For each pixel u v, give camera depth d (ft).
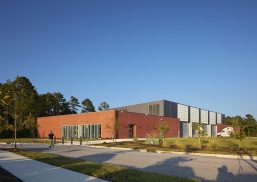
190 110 280.10
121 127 194.39
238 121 105.70
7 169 52.49
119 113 195.93
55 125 238.68
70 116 225.97
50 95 346.74
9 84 103.91
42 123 249.96
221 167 57.88
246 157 77.10
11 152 86.79
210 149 100.32
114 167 52.80
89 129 209.15
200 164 62.85
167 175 45.44
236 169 55.16
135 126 204.33
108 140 170.71
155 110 251.60
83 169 51.03
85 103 400.26
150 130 215.31
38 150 101.19
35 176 45.32
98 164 57.06
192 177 46.60
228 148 102.58
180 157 78.79
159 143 131.85
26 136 247.29
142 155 84.74
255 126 146.00
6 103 98.84
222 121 330.95
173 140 122.42
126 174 45.60
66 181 41.22
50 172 49.03
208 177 46.50
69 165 56.29
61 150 102.78
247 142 104.58
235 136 103.40
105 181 41.04
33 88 298.35
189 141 116.57
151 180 40.68
